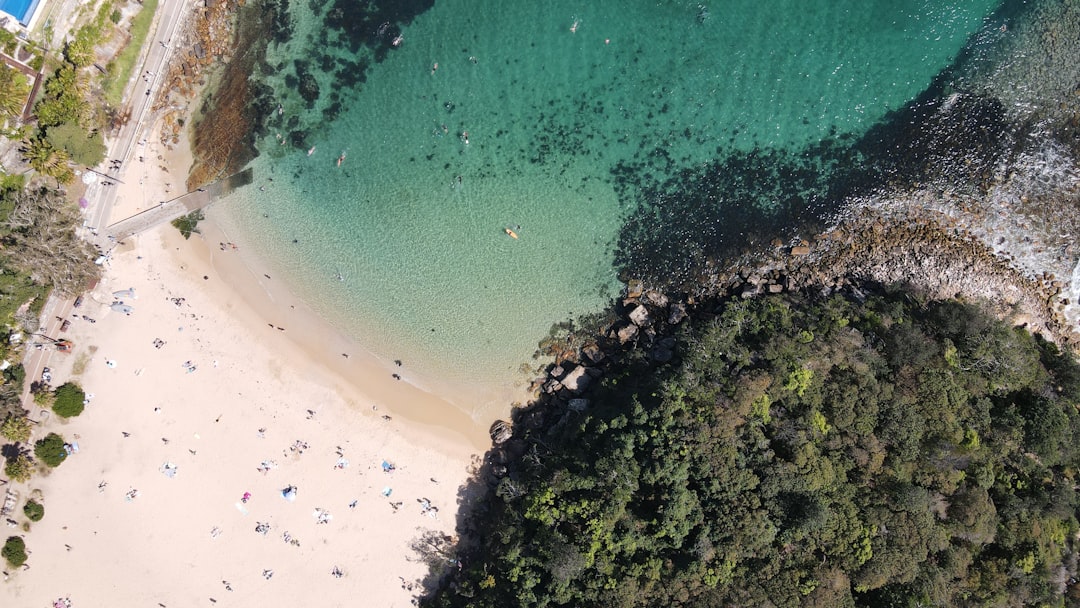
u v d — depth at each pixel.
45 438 46.91
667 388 42.62
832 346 42.62
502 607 43.16
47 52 44.44
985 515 40.00
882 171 49.00
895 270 47.81
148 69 47.41
